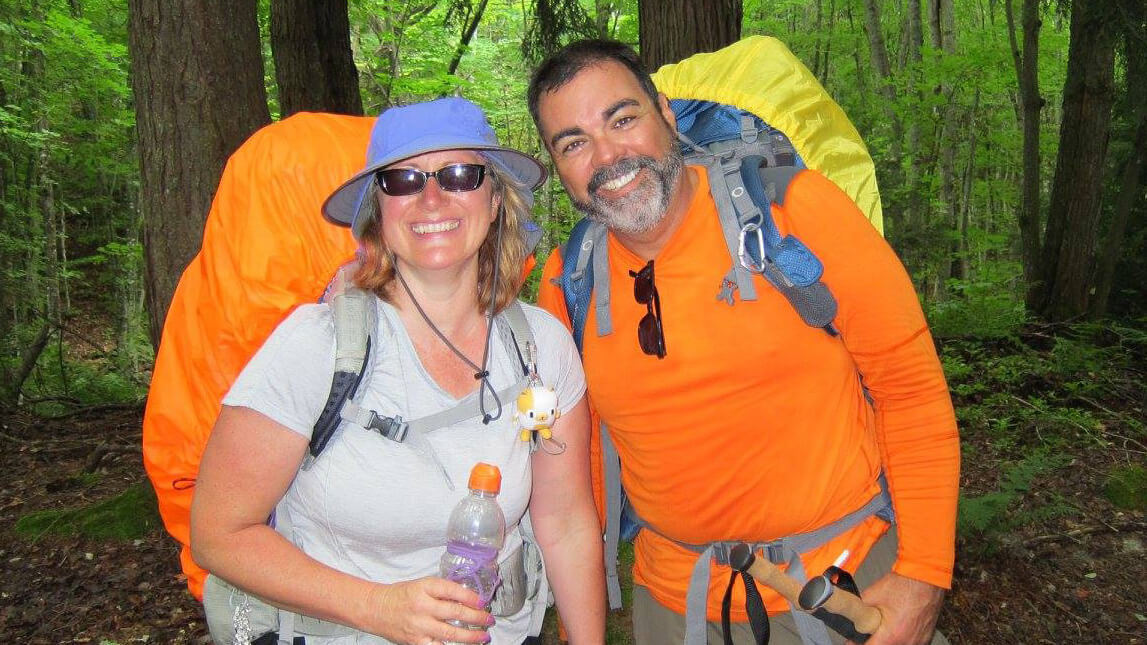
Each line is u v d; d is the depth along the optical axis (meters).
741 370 1.72
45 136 12.38
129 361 13.52
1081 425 5.82
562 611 1.76
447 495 1.47
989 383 7.06
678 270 1.78
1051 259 10.02
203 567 1.43
